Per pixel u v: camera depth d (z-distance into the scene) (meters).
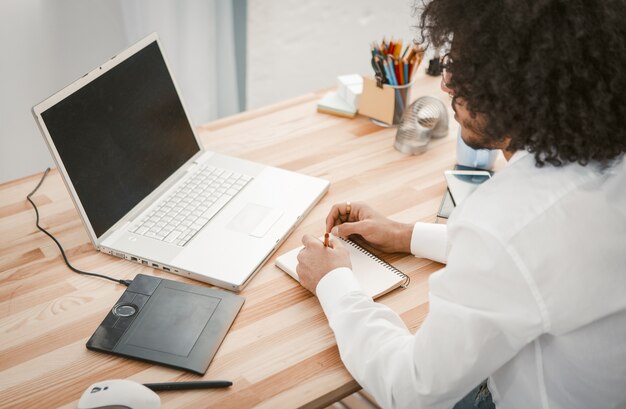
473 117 0.86
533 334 0.78
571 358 0.83
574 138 0.76
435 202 1.31
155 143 1.27
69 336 0.97
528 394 0.88
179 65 2.26
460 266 0.81
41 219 1.24
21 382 0.89
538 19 0.73
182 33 2.21
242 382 0.90
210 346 0.95
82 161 1.10
